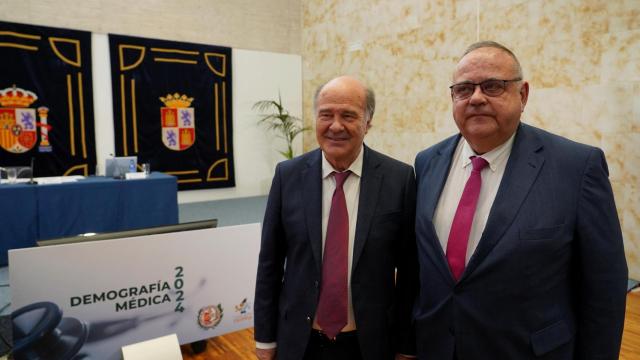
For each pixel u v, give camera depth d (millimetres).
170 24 6816
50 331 1236
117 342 1336
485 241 1154
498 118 1159
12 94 5715
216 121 7281
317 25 7672
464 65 1196
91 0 6176
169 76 6801
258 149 7793
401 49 6191
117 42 6355
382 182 1420
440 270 1241
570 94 4234
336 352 1392
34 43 5805
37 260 1212
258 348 1495
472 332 1169
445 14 5520
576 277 1201
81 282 1271
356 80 1384
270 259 1500
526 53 4602
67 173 6137
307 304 1387
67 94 6066
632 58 3768
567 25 4219
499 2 4855
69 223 4242
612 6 3869
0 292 3254
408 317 1450
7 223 3955
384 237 1376
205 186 7270
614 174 3957
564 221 1112
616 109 3900
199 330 1466
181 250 1420
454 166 1355
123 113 6480
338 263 1375
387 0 6336
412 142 6164
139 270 1354
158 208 4695
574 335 1181
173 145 6918
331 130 1329
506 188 1176
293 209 1435
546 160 1179
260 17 7605
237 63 7457
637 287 3611
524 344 1119
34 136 5883
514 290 1119
